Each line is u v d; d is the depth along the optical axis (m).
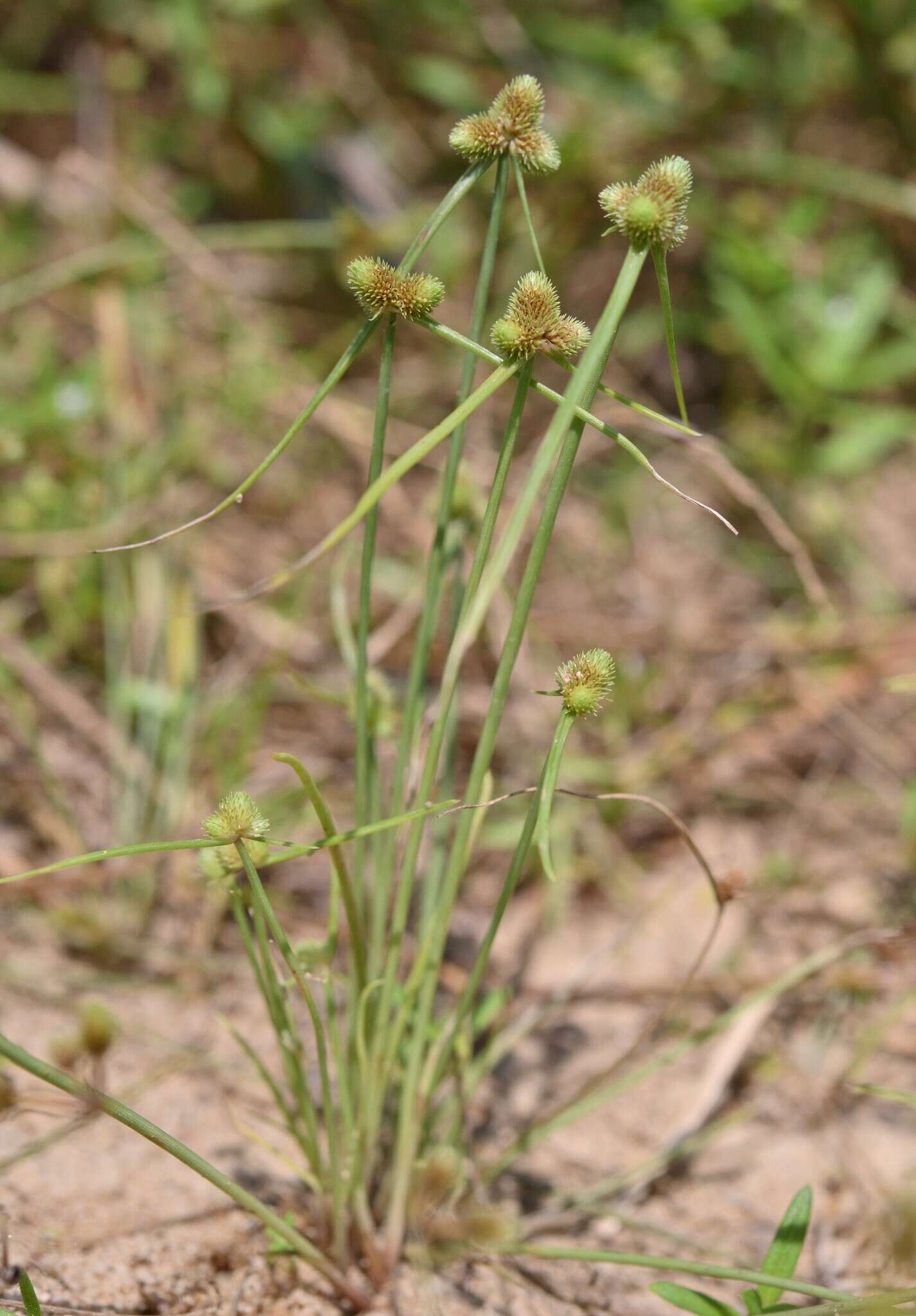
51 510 0.61
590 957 0.55
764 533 0.72
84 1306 0.46
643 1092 0.52
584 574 0.70
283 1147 0.50
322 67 0.82
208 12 0.77
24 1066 0.42
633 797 0.46
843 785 0.62
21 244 0.75
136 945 0.54
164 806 0.56
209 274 0.71
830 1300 0.46
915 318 0.75
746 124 0.81
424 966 0.46
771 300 0.70
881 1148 0.52
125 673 0.57
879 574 0.72
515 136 0.43
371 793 0.48
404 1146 0.46
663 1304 0.48
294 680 0.50
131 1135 0.49
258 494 0.69
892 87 0.79
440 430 0.43
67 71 0.84
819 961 0.51
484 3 0.82
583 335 0.43
